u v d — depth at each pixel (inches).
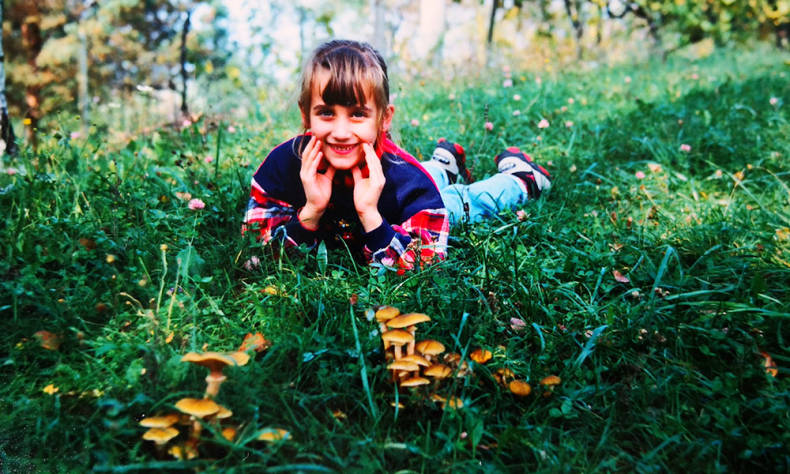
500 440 71.8
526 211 138.6
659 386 82.9
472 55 369.4
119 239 107.1
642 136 206.1
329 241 115.7
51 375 82.2
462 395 78.2
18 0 628.1
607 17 569.0
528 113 235.3
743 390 84.1
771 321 94.2
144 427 72.7
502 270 109.0
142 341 85.8
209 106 209.6
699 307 99.9
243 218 125.3
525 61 393.7
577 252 116.3
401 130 190.4
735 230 128.7
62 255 101.1
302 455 68.7
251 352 80.9
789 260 115.9
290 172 112.1
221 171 163.2
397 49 380.8
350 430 73.7
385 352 82.3
